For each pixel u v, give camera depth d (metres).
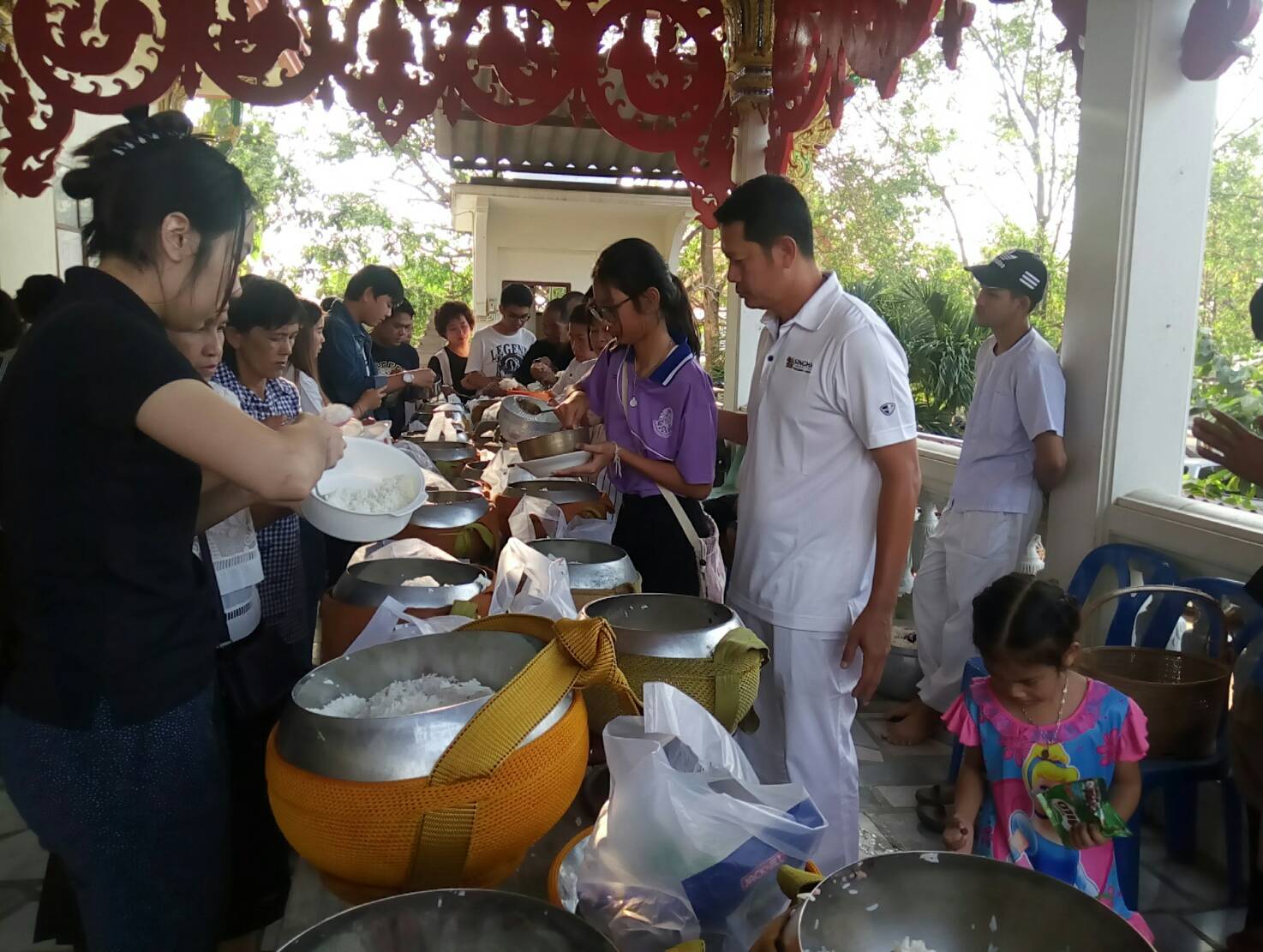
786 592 1.76
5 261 4.57
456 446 2.96
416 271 17.75
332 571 3.09
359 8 2.88
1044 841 1.69
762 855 0.81
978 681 1.81
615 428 2.26
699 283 10.68
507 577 1.33
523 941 0.70
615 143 5.75
